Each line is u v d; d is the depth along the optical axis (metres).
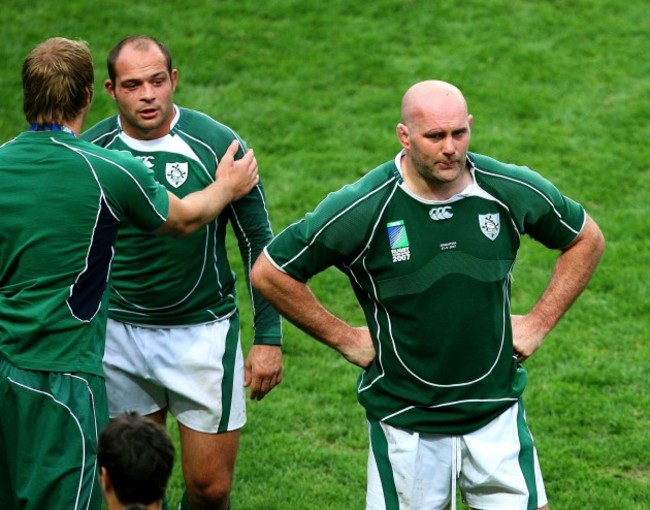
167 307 20.48
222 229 20.94
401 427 18.08
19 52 46.59
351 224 17.31
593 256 18.55
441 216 17.28
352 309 33.38
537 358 30.02
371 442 18.50
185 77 46.09
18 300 16.77
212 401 20.75
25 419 16.73
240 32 49.25
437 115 16.58
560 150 41.66
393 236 17.31
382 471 18.31
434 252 17.31
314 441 26.69
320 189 39.28
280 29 49.69
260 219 20.81
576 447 25.92
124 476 13.31
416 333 17.55
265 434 26.89
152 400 21.14
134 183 17.22
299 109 44.66
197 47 47.84
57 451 16.73
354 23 50.34
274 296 18.03
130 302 20.48
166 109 19.81
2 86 44.69
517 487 17.94
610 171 40.25
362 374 18.70
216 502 21.33
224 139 20.58
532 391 28.42
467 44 48.78
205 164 20.34
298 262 17.70
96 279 17.12
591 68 47.22
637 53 48.31
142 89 19.48
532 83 46.19
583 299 33.03
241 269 35.31
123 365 20.73
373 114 44.34
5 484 17.19
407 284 17.41
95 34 48.25
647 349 30.41
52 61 17.05
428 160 16.70
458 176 17.05
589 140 42.41
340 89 46.00
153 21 49.50
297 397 28.67
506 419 18.14
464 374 17.69
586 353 30.23
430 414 17.89
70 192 16.80
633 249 35.53
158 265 20.17
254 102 44.84
